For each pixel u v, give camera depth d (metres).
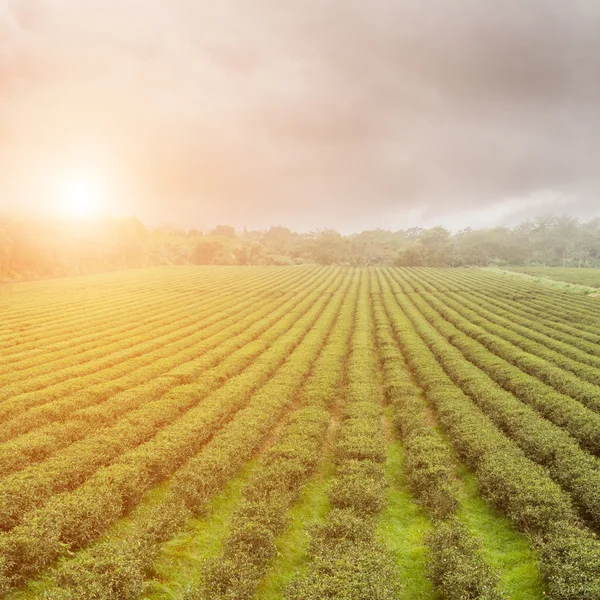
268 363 32.09
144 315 55.25
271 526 13.54
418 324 47.09
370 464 17.44
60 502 14.10
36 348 38.72
